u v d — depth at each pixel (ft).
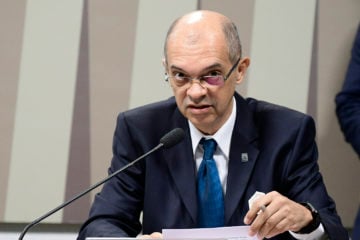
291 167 15.14
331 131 22.74
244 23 22.21
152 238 12.03
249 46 22.27
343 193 22.88
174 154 15.25
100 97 21.56
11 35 21.12
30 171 21.35
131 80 21.68
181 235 12.20
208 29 13.73
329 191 22.80
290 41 22.44
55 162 21.44
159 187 15.15
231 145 15.12
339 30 22.70
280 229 12.75
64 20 21.30
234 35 14.06
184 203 14.69
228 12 22.13
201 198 14.78
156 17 21.74
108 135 21.62
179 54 13.60
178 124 15.57
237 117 15.43
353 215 22.91
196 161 15.21
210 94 13.71
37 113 21.30
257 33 22.27
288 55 22.45
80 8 21.35
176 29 13.88
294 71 22.49
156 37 21.75
